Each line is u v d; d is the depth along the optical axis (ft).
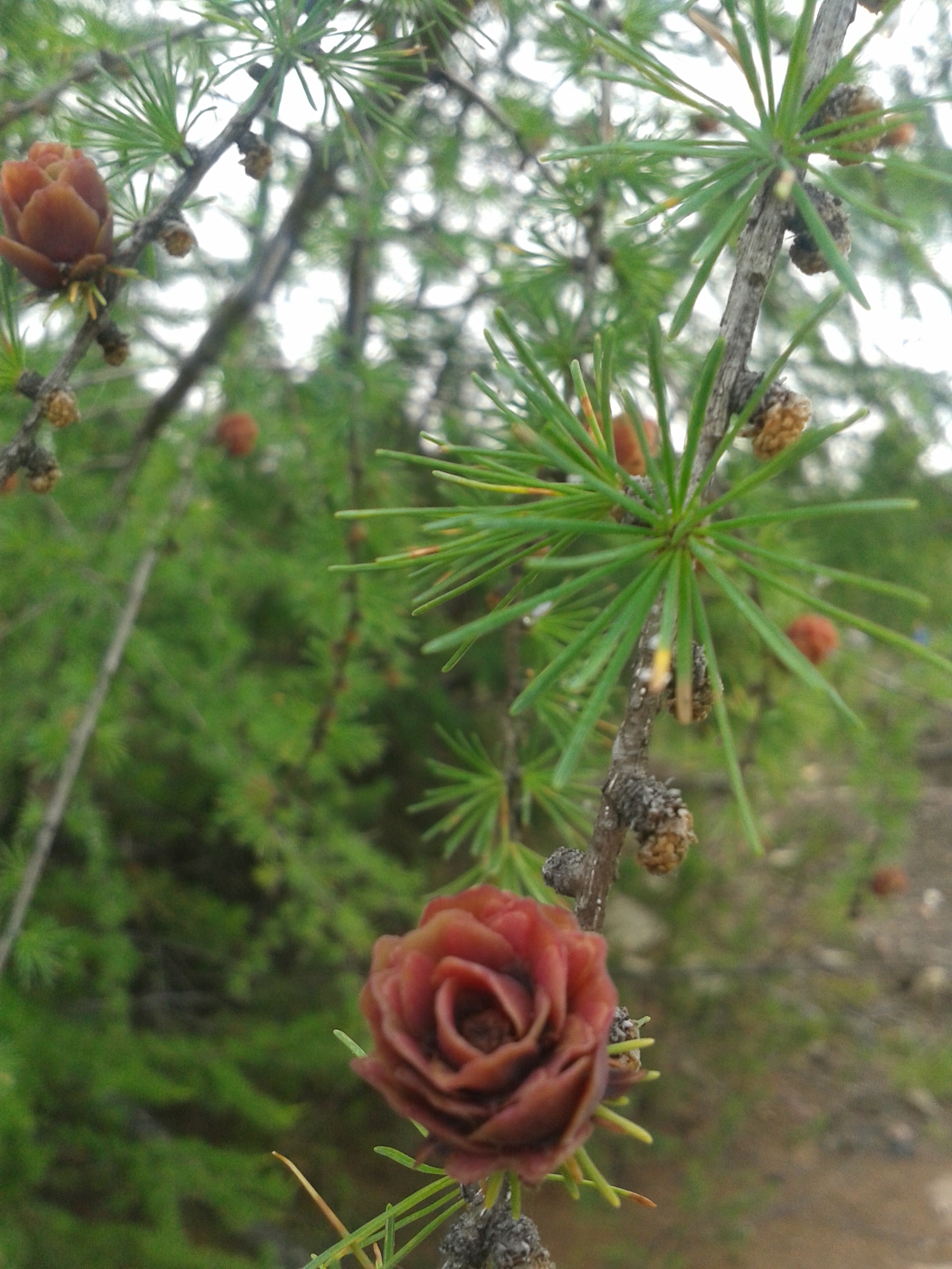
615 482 0.35
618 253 0.84
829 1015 1.70
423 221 1.39
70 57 0.80
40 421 0.50
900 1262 1.36
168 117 0.51
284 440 1.27
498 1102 0.28
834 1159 1.57
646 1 0.80
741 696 1.05
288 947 1.68
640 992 1.78
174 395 1.27
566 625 0.73
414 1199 0.38
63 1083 1.16
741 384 0.36
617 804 0.35
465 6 0.78
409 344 1.53
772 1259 1.35
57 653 1.18
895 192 1.03
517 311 0.97
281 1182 1.14
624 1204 1.44
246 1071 1.40
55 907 1.34
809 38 0.34
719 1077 1.71
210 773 1.51
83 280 0.50
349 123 0.58
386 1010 0.29
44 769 1.02
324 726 1.19
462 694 1.97
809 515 0.29
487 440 1.00
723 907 1.77
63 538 1.18
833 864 1.75
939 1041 1.67
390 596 1.14
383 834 1.88
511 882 0.65
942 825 2.22
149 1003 1.38
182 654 1.30
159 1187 1.08
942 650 1.11
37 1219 1.04
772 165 0.34
